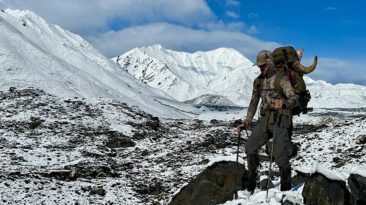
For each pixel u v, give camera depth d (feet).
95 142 49.80
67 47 236.84
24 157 37.35
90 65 225.56
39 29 240.94
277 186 18.92
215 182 18.29
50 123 58.85
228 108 247.29
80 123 60.64
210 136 49.08
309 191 14.06
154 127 65.05
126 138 52.75
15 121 58.54
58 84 119.55
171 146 45.68
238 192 16.08
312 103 211.61
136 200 25.52
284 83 13.73
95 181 29.60
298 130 60.75
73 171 30.09
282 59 14.20
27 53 140.46
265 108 14.52
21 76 114.32
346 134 35.96
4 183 24.02
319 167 14.03
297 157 34.22
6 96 77.15
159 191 27.78
